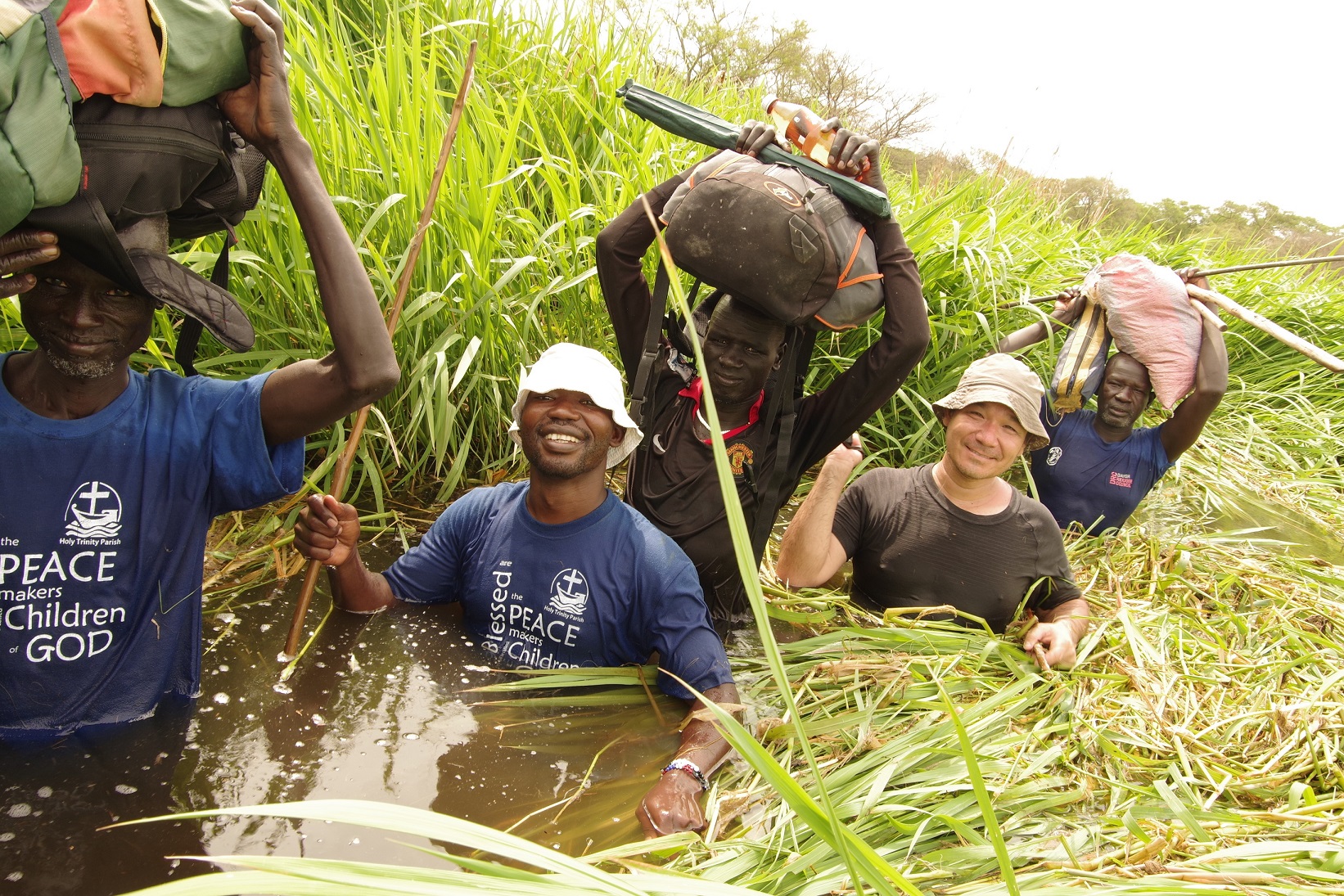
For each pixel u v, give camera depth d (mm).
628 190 4137
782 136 2963
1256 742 2635
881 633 2922
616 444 2639
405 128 3582
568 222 3996
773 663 958
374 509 3385
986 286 4906
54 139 1528
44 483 1954
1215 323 4258
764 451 3025
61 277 1748
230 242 2123
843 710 2643
